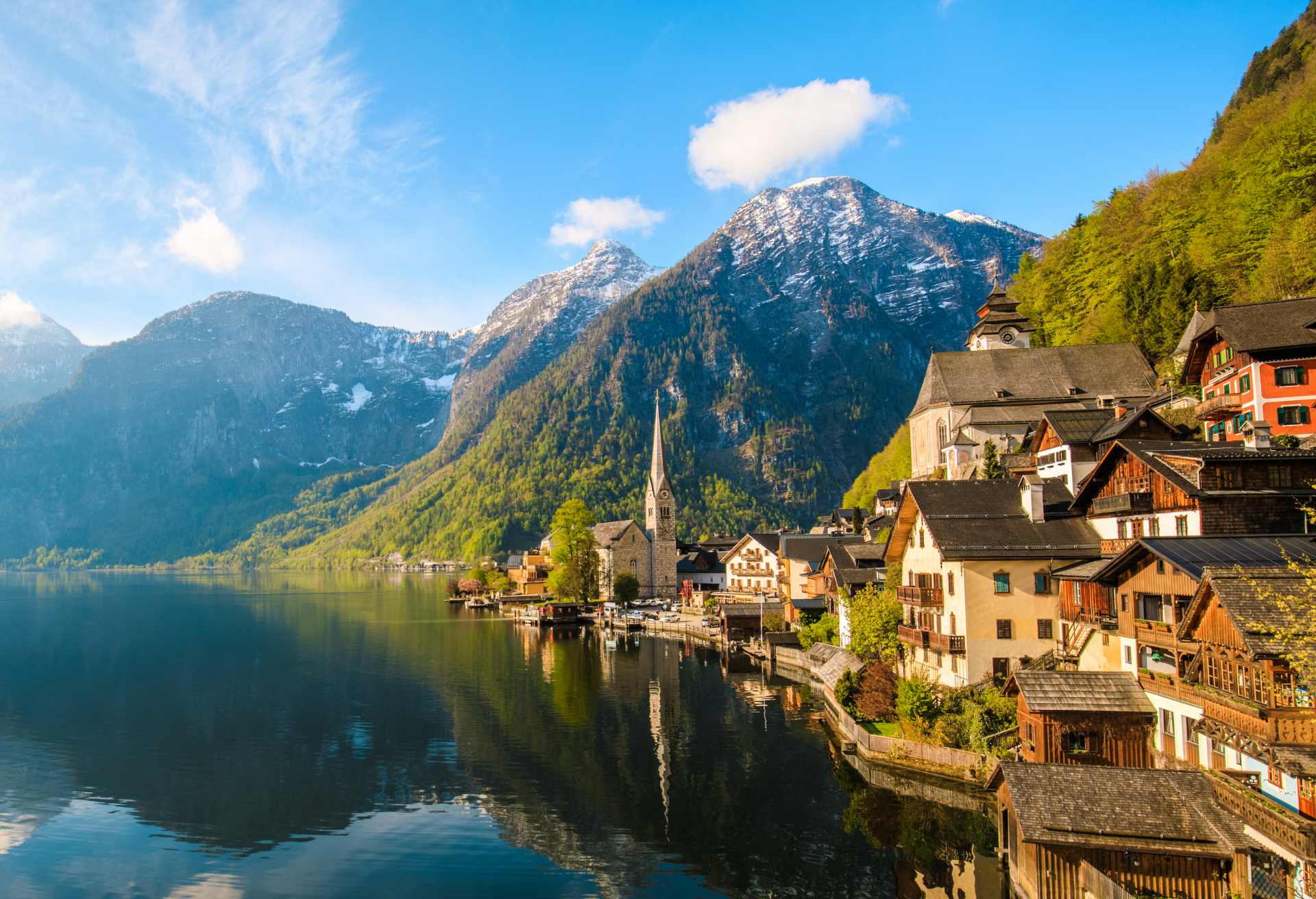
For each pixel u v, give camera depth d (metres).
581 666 117.25
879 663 79.06
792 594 131.75
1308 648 34.53
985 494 70.12
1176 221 133.25
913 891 45.22
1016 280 186.00
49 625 179.38
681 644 141.25
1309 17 177.00
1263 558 44.25
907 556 78.06
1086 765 41.53
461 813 59.78
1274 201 111.75
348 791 64.88
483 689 101.44
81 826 58.62
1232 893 35.81
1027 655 62.53
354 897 47.41
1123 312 123.62
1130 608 51.19
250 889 48.88
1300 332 69.50
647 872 49.44
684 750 72.81
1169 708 46.56
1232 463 52.19
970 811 55.34
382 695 98.25
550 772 68.06
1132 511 58.75
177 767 71.50
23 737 81.25
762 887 46.88
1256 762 39.53
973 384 117.69
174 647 141.25
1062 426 74.31
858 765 66.00
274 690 102.25
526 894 47.34
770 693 95.75
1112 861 37.69
